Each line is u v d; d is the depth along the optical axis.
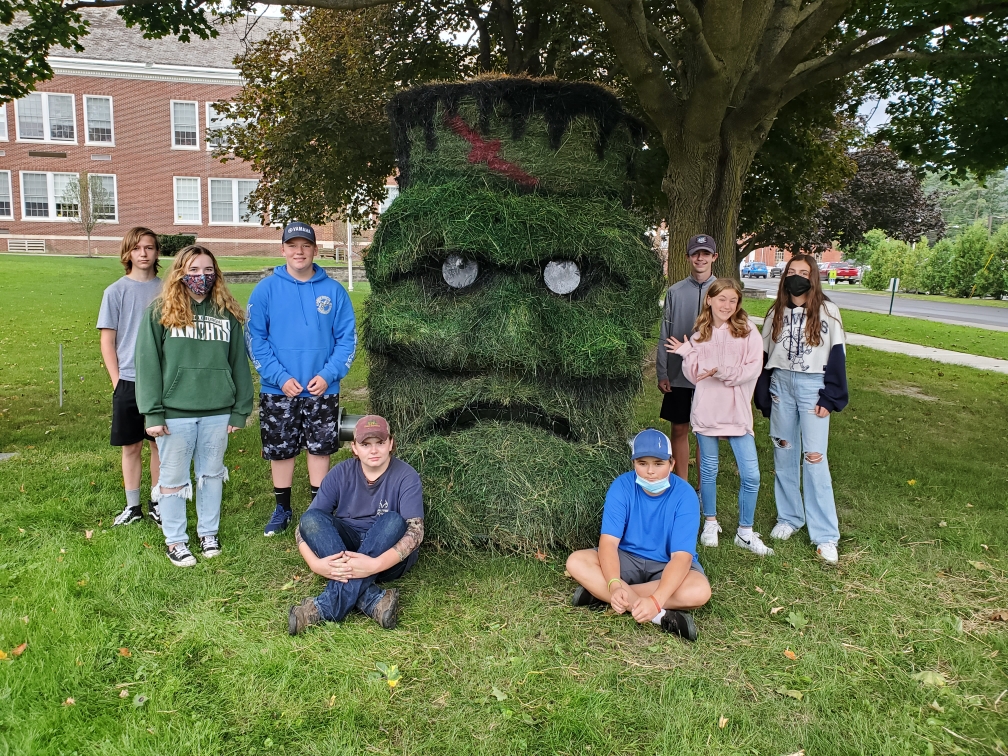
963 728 2.48
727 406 3.80
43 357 9.83
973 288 33.97
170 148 29.42
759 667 2.80
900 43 6.10
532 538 3.64
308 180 9.03
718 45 5.82
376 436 3.14
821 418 3.86
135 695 2.53
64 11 6.29
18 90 6.45
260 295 3.79
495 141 3.94
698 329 3.80
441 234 3.73
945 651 2.94
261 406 3.93
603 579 3.14
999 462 5.97
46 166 28.67
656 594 2.95
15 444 5.71
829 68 6.35
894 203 19.12
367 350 4.14
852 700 2.61
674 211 6.80
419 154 4.11
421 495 3.32
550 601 3.28
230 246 30.56
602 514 3.58
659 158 9.09
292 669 2.69
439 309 3.84
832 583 3.54
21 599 3.11
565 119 3.94
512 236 3.72
